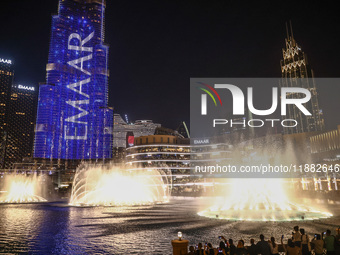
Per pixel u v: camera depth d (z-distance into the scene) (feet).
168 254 61.16
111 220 118.83
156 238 78.59
